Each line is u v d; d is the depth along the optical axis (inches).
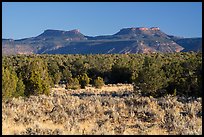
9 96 830.5
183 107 775.1
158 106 783.7
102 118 665.6
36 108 713.6
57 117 649.0
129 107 759.7
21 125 588.7
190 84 1109.7
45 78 1144.2
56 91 1482.5
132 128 614.2
